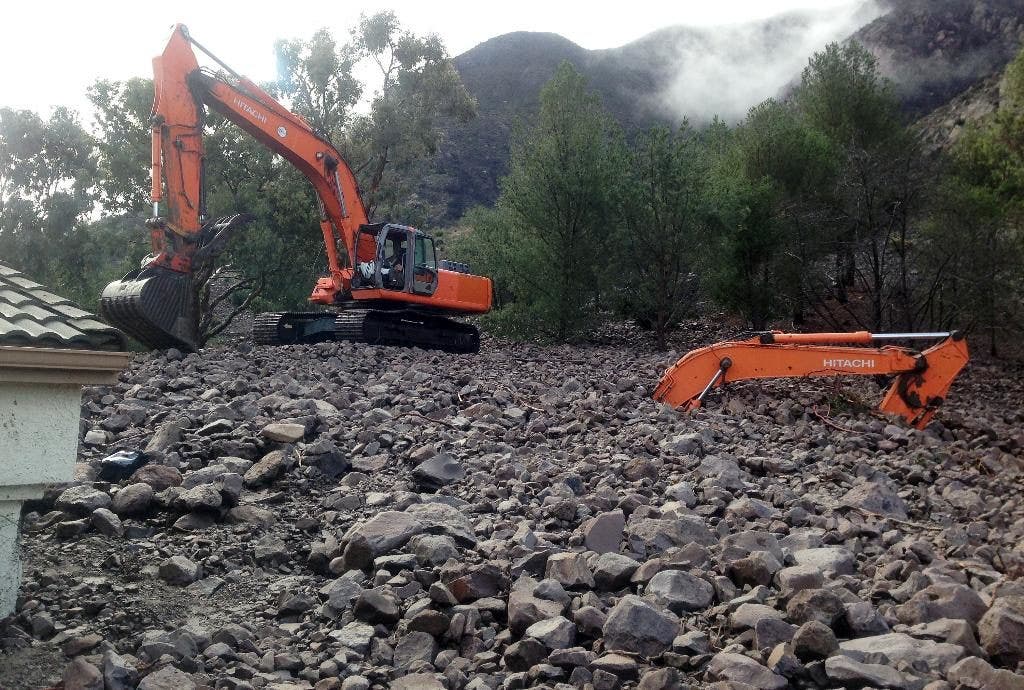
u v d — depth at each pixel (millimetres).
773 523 6449
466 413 10781
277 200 27734
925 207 23438
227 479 6633
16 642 4254
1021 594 4781
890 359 12305
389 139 32406
